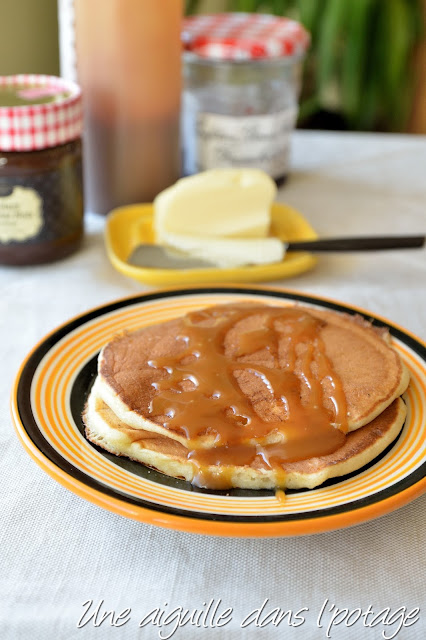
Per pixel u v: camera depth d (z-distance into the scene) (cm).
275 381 45
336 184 70
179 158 65
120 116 62
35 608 40
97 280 57
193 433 43
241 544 42
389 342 49
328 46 104
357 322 49
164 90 62
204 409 44
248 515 41
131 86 61
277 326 48
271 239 58
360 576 41
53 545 42
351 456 43
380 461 43
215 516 40
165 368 45
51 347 48
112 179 63
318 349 47
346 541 43
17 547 42
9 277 57
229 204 59
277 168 68
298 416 43
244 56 63
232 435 43
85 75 61
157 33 60
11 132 54
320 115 115
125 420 44
